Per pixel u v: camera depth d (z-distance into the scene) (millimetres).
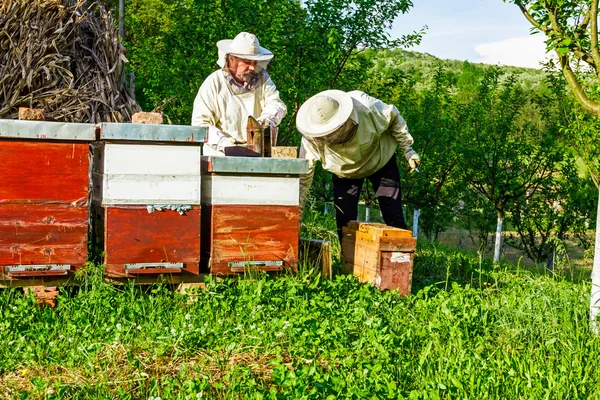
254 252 5508
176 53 12938
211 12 12312
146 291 5387
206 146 6359
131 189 5098
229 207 5418
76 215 5000
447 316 5074
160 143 5141
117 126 4965
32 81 8172
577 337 4695
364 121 6770
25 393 3346
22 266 4898
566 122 15133
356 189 7469
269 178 5512
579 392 3826
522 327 5098
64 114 8164
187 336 4273
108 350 4137
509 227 23016
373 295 5570
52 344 4125
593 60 5570
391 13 13438
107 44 9109
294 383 3529
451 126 16156
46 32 8328
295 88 12195
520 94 16453
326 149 6840
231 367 4043
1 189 4816
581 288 6438
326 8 12648
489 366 4137
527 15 5742
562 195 17453
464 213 18812
